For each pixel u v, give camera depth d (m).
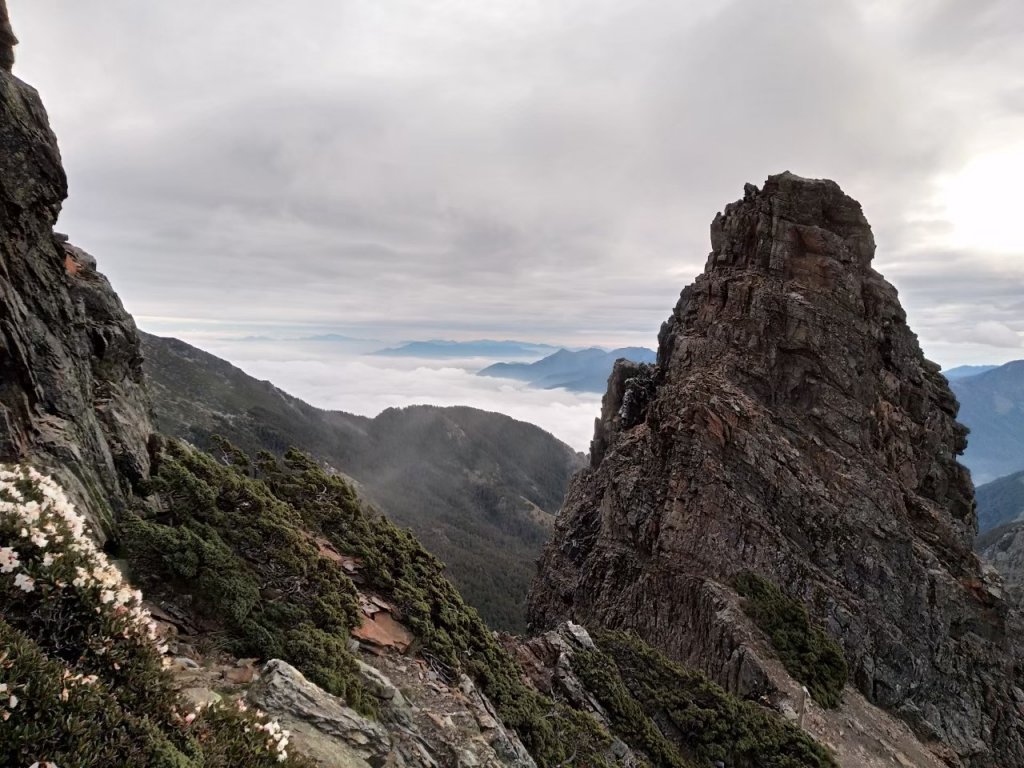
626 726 25.75
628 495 53.31
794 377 51.59
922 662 43.97
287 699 12.49
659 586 46.34
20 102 16.67
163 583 15.02
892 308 58.03
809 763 28.53
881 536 46.94
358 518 24.75
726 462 48.12
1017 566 153.50
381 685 15.53
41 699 7.03
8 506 8.95
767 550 44.53
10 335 14.78
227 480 20.25
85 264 21.84
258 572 17.59
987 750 41.75
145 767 7.52
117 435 18.45
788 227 55.28
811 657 38.16
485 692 19.88
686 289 70.75
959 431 65.12
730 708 30.09
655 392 64.31
